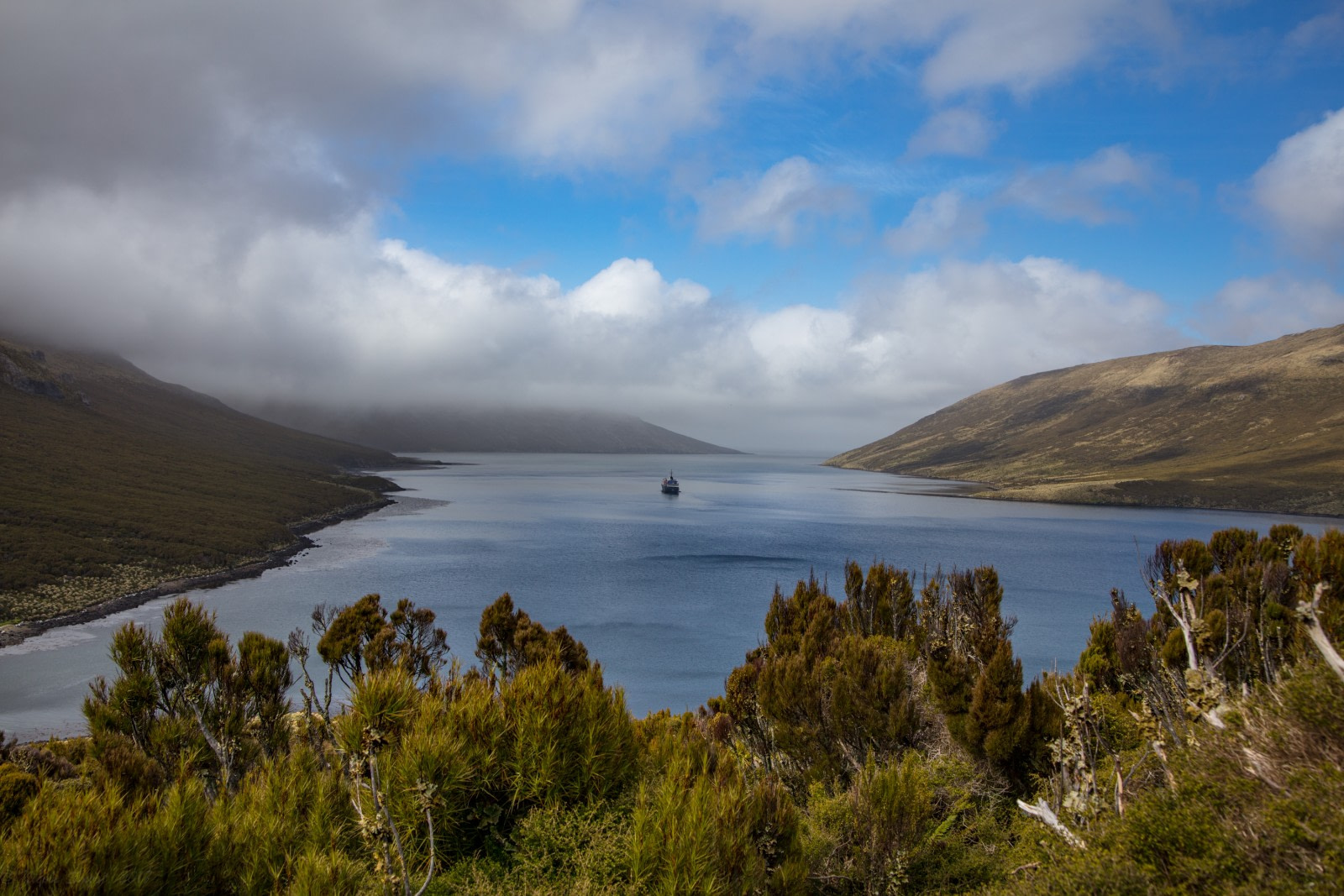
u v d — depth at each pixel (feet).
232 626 187.93
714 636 181.88
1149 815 18.25
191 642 33.65
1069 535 426.92
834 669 42.24
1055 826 20.94
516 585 246.47
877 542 382.42
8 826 16.89
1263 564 40.81
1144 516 563.48
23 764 34.37
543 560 304.71
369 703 21.04
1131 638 39.17
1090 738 26.20
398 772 20.22
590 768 21.88
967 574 59.57
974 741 33.83
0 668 152.56
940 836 27.94
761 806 21.85
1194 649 24.38
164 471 504.02
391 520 474.90
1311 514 579.07
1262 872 15.24
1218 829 17.01
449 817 20.33
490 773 21.29
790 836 21.66
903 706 36.40
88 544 279.69
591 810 21.13
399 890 15.30
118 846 15.01
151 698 32.83
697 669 153.99
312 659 119.14
